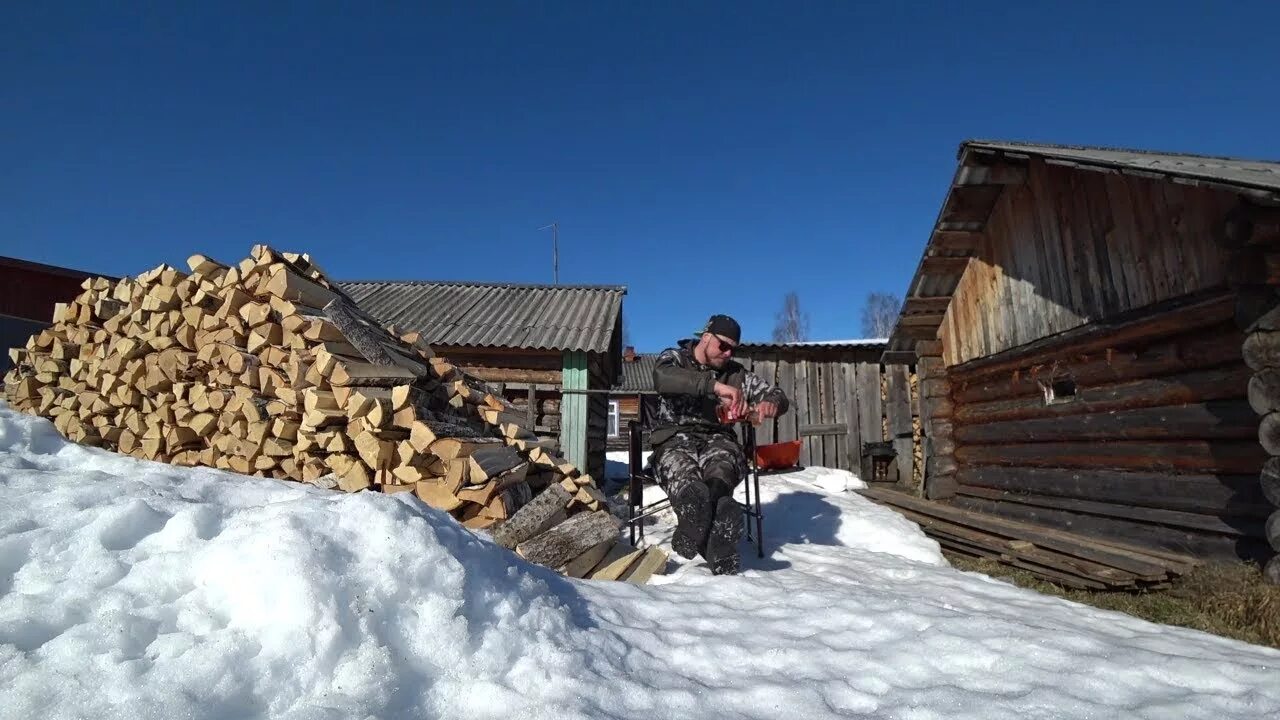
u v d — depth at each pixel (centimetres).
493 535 348
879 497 774
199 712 139
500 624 205
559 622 221
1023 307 641
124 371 421
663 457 388
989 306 706
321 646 165
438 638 186
